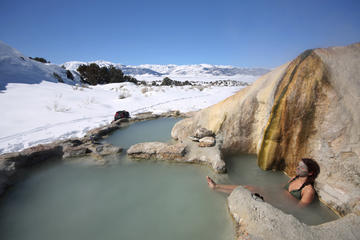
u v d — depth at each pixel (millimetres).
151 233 2070
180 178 3248
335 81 2658
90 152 4293
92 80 25547
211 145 4020
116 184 3092
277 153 3262
